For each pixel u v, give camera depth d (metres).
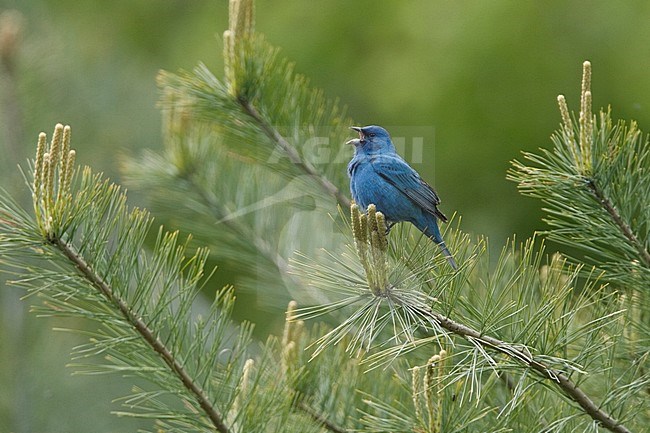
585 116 7.67
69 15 19.88
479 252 7.17
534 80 17.66
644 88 17.17
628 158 7.86
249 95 10.27
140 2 21.17
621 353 7.75
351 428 8.17
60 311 7.39
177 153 11.49
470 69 17.86
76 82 16.77
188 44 20.70
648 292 7.73
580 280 11.91
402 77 18.47
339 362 8.42
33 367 12.44
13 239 7.14
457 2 18.31
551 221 7.98
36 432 12.36
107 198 7.46
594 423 6.91
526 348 6.84
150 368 7.40
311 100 10.52
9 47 13.65
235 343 7.83
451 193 17.83
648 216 7.82
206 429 7.47
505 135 17.69
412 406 7.80
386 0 19.36
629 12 17.45
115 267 7.41
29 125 13.91
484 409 7.09
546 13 17.77
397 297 6.82
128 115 17.22
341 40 19.53
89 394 12.98
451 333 6.95
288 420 7.86
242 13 10.16
